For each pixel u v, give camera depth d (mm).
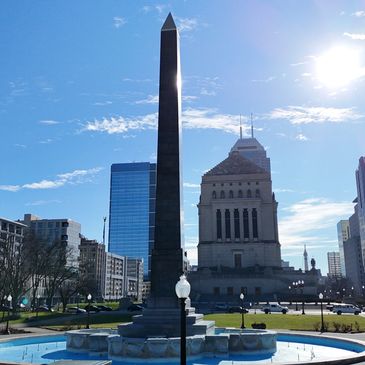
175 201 30797
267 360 25453
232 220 141000
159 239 30203
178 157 31672
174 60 33719
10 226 140750
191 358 25516
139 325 28188
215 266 134625
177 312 28594
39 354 28891
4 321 57969
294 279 121438
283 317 59188
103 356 27781
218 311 76812
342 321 54188
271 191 142875
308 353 28391
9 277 81250
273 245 137250
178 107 32781
